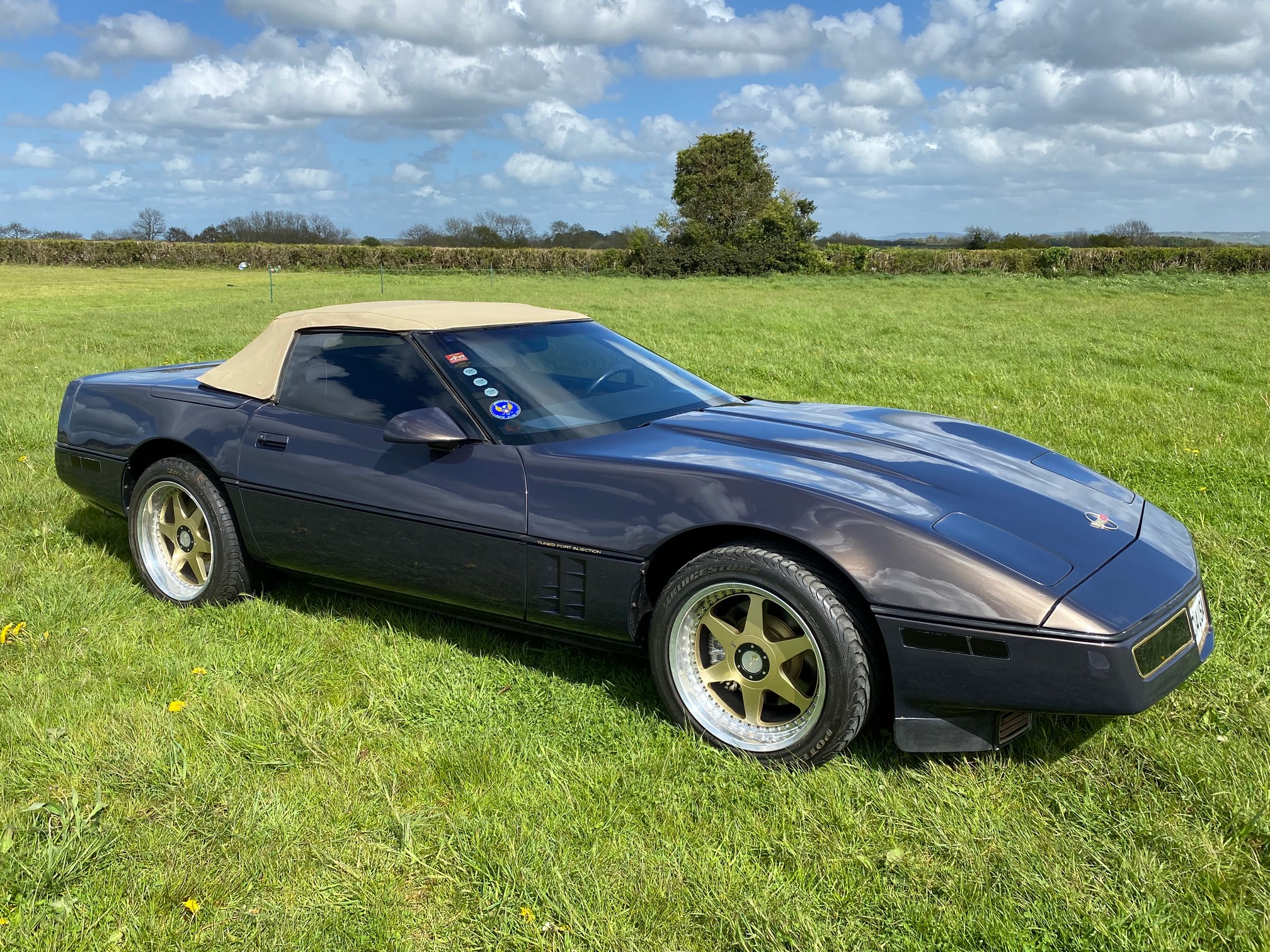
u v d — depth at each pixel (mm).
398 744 2902
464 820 2486
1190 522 4781
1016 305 22531
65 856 2326
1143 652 2445
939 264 42469
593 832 2443
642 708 3094
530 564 3115
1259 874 2215
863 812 2498
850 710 2613
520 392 3463
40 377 10320
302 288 34188
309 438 3615
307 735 2920
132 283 37562
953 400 8391
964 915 2111
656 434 3344
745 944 2035
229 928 2127
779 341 13695
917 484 2926
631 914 2141
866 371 10359
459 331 3670
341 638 3684
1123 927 2061
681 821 2486
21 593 4094
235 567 3906
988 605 2447
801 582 2619
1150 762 2688
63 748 2846
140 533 4152
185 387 4156
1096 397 8539
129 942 2082
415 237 62281
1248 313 19453
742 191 57906
